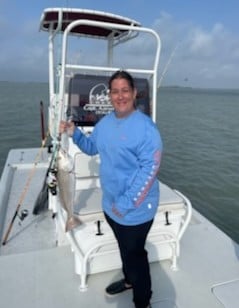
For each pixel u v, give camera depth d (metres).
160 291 2.28
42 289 2.25
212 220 6.02
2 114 21.47
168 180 8.46
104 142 1.76
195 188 7.86
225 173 9.20
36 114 22.09
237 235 5.45
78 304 2.13
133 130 1.63
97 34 4.46
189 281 2.40
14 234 3.26
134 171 1.71
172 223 2.52
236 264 2.63
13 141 13.11
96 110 3.09
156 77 3.00
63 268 2.49
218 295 2.25
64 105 2.87
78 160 2.69
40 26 3.73
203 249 2.85
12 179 4.86
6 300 2.13
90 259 2.35
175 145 13.24
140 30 2.71
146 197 1.75
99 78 3.05
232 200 7.09
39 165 5.34
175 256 2.52
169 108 34.06
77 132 2.11
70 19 3.46
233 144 13.85
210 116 26.42
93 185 2.80
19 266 2.49
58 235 2.80
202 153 11.84
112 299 2.18
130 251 1.85
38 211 3.69
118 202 1.66
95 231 2.23
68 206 2.07
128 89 1.67
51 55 3.82
